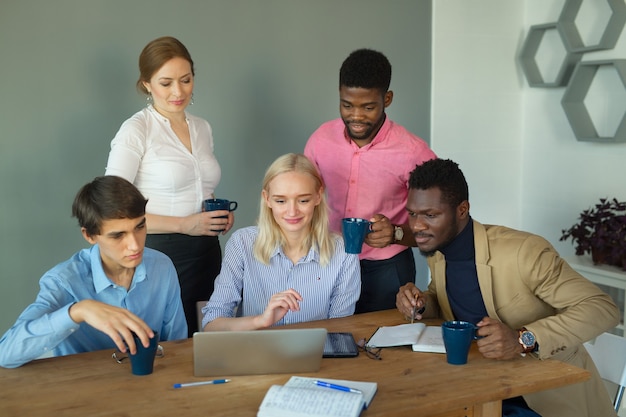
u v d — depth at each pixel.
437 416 1.67
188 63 2.76
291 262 2.32
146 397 1.64
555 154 4.34
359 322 2.23
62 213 3.34
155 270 2.13
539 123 4.42
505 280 2.08
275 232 2.29
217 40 3.54
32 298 3.34
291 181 2.20
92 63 3.30
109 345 2.07
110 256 1.89
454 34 4.16
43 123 3.25
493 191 4.48
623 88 3.92
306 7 3.71
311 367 1.81
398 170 2.71
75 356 1.90
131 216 1.83
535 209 4.51
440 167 2.03
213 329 2.13
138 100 3.41
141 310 2.09
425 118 4.16
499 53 4.34
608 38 3.89
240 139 3.67
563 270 2.06
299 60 3.74
